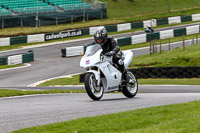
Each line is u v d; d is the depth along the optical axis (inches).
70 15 6510.8
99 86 1217.4
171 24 6707.7
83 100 1288.1
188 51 3646.7
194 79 2566.4
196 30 5728.3
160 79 2672.2
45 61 4338.1
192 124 707.4
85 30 6063.0
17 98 1477.6
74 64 4052.7
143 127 730.8
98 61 1180.5
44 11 6250.0
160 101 1173.7
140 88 2105.1
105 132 701.3
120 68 1272.1
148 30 5452.8
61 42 5595.5
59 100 1331.2
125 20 6850.4
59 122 821.9
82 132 712.4
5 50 5054.1
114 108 1032.2
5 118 913.5
